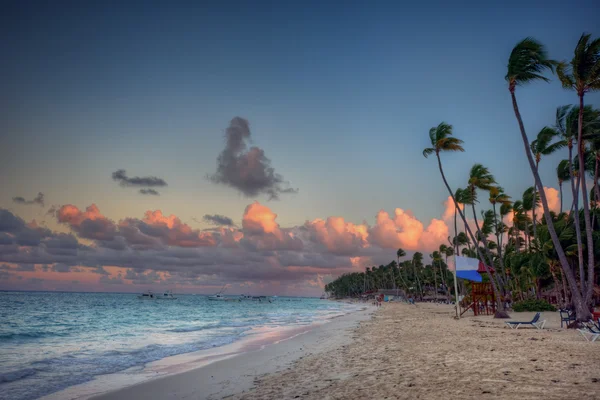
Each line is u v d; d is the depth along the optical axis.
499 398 6.69
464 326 23.47
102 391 11.07
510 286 53.50
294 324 40.75
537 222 49.50
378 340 18.58
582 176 23.02
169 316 60.06
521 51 24.36
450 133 34.81
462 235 79.31
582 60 22.05
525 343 14.02
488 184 37.00
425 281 128.12
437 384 8.09
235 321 47.97
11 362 16.50
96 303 120.88
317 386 9.20
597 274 37.69
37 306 89.81
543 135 35.88
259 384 10.33
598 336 15.55
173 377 12.40
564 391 6.93
